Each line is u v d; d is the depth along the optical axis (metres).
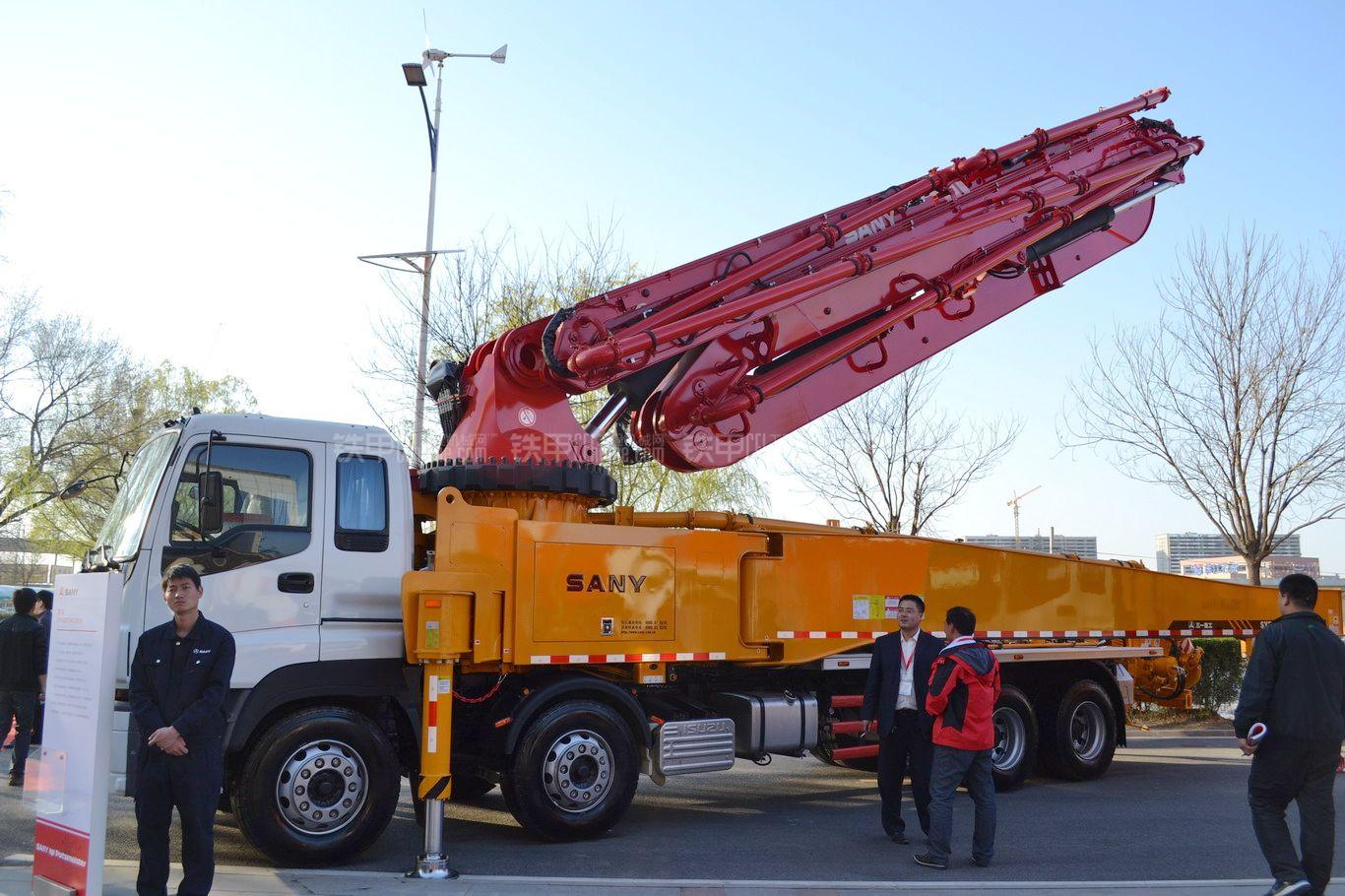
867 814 9.29
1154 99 11.60
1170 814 9.23
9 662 10.01
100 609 5.20
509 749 7.53
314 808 6.83
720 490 19.59
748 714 9.07
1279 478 16.34
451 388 8.60
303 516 7.23
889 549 9.87
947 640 7.53
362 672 7.21
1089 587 11.44
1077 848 7.82
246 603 6.92
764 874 6.92
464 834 8.23
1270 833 5.84
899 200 9.76
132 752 6.52
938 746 7.20
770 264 8.87
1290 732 5.74
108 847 7.71
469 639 7.25
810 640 9.24
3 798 9.43
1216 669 16.05
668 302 8.70
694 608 8.54
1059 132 10.77
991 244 10.13
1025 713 10.64
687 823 8.79
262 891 6.02
